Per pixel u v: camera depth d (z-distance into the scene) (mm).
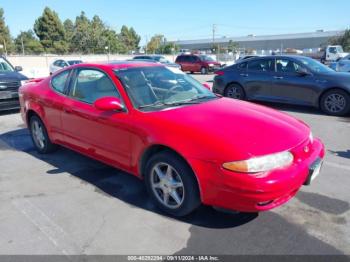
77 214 3254
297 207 3303
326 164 4465
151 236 2867
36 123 5020
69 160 4785
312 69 7895
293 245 2713
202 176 2740
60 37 62719
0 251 2689
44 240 2834
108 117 3523
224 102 3729
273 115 3424
